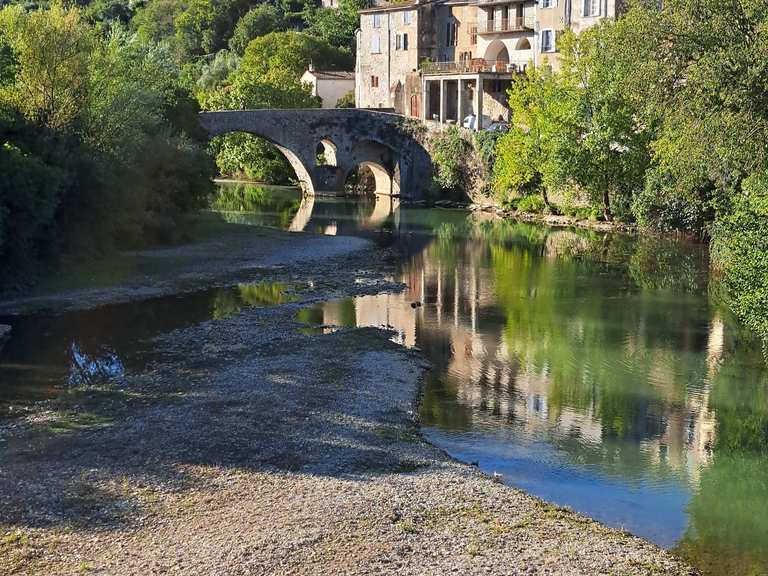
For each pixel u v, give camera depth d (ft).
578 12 244.22
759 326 97.35
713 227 153.58
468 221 226.17
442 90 273.75
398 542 55.01
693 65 119.65
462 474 66.85
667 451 73.46
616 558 53.93
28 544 54.29
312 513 58.90
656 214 192.24
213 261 158.51
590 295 133.80
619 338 108.37
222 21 471.21
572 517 59.98
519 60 272.10
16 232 122.11
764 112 119.14
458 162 261.03
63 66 144.05
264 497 61.46
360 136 274.16
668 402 85.30
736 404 84.53
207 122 251.80
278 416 78.38
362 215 237.86
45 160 130.82
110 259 150.82
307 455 69.56
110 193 143.23
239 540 54.95
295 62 373.20
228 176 347.97
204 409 79.92
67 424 76.13
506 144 229.45
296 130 267.59
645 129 200.13
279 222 220.23
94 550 53.67
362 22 324.80
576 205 226.17
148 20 487.20
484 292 136.67
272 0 483.51
